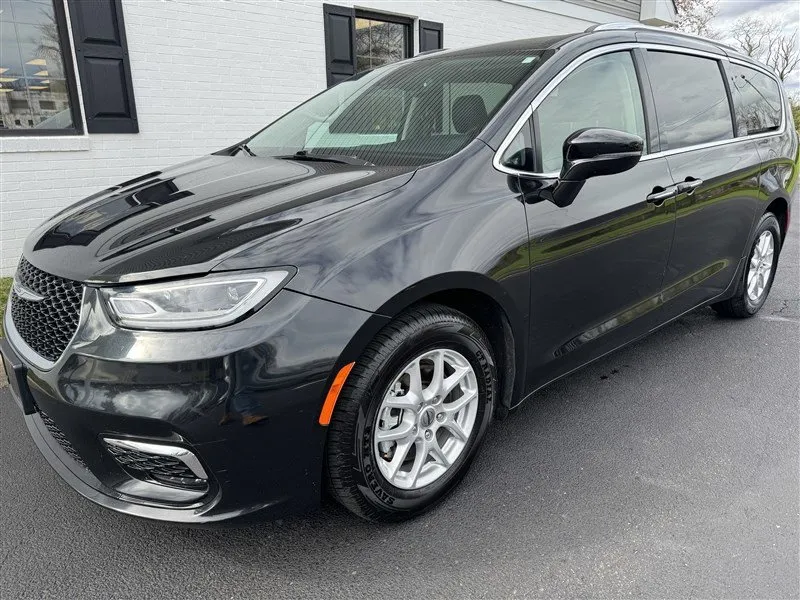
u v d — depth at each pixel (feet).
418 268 6.40
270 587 6.27
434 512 7.38
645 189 9.21
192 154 20.26
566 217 7.94
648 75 9.91
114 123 18.37
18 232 17.16
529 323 7.82
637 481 7.95
